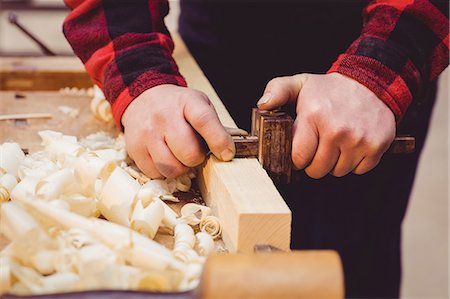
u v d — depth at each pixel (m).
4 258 0.71
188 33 1.67
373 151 1.04
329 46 1.49
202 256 0.82
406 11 1.12
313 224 1.60
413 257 2.54
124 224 0.87
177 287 0.65
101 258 0.70
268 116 1.00
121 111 1.08
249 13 1.51
